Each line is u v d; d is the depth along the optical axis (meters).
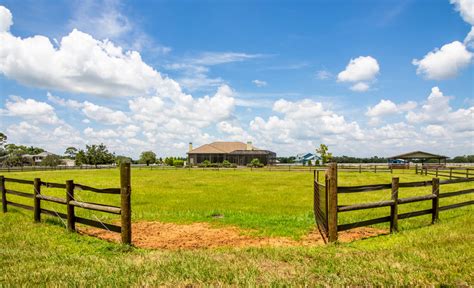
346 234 7.80
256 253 5.79
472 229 7.44
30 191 18.70
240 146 84.69
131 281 4.36
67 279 4.46
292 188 20.91
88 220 7.50
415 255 5.45
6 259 5.57
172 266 5.00
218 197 16.09
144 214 10.83
